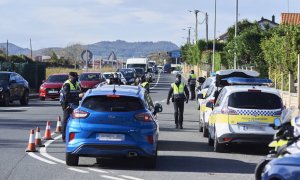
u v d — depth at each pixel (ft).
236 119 59.98
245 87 62.18
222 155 59.77
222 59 245.65
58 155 56.34
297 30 126.93
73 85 66.95
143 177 45.91
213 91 75.25
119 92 50.37
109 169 49.52
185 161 55.11
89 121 48.96
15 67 173.47
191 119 102.68
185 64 517.55
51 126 83.46
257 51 194.70
